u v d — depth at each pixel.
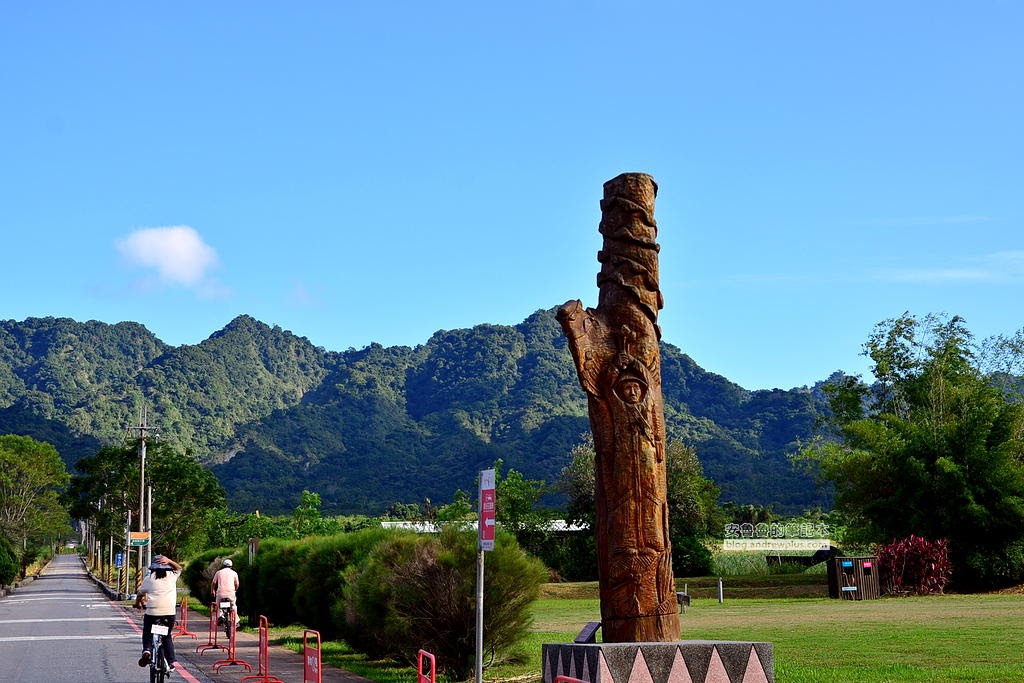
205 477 67.12
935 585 38.53
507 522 59.81
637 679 11.05
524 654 18.56
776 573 57.34
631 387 12.12
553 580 57.06
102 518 64.56
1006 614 26.64
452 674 17.12
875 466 42.84
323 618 24.31
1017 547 39.41
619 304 12.37
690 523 61.66
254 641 24.94
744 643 11.40
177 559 72.38
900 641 19.70
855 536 45.97
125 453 64.31
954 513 40.41
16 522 87.94
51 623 32.31
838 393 54.88
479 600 11.51
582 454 64.50
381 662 19.72
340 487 199.12
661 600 11.82
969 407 43.81
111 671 18.45
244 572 32.88
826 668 15.83
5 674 18.02
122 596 52.03
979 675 14.38
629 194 12.59
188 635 26.59
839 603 34.53
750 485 158.38
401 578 17.25
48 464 90.44
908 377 51.81
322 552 24.69
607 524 12.00
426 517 72.19
